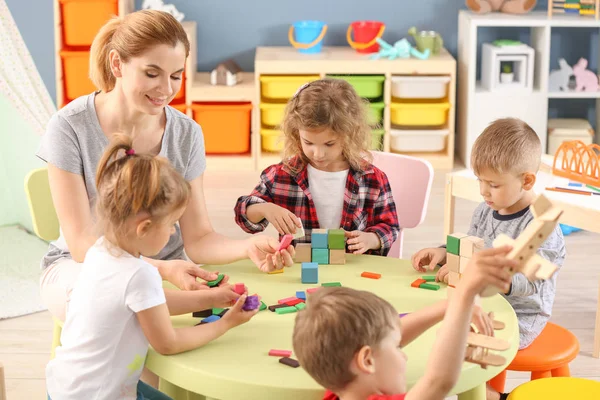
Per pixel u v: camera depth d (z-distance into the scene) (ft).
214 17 16.99
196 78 16.47
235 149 16.10
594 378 8.60
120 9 15.35
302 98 6.95
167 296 5.52
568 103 16.93
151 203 4.89
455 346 3.88
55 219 7.29
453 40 17.03
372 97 15.93
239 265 6.62
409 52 15.90
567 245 12.30
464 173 9.77
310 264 6.23
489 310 5.64
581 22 15.37
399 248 8.15
